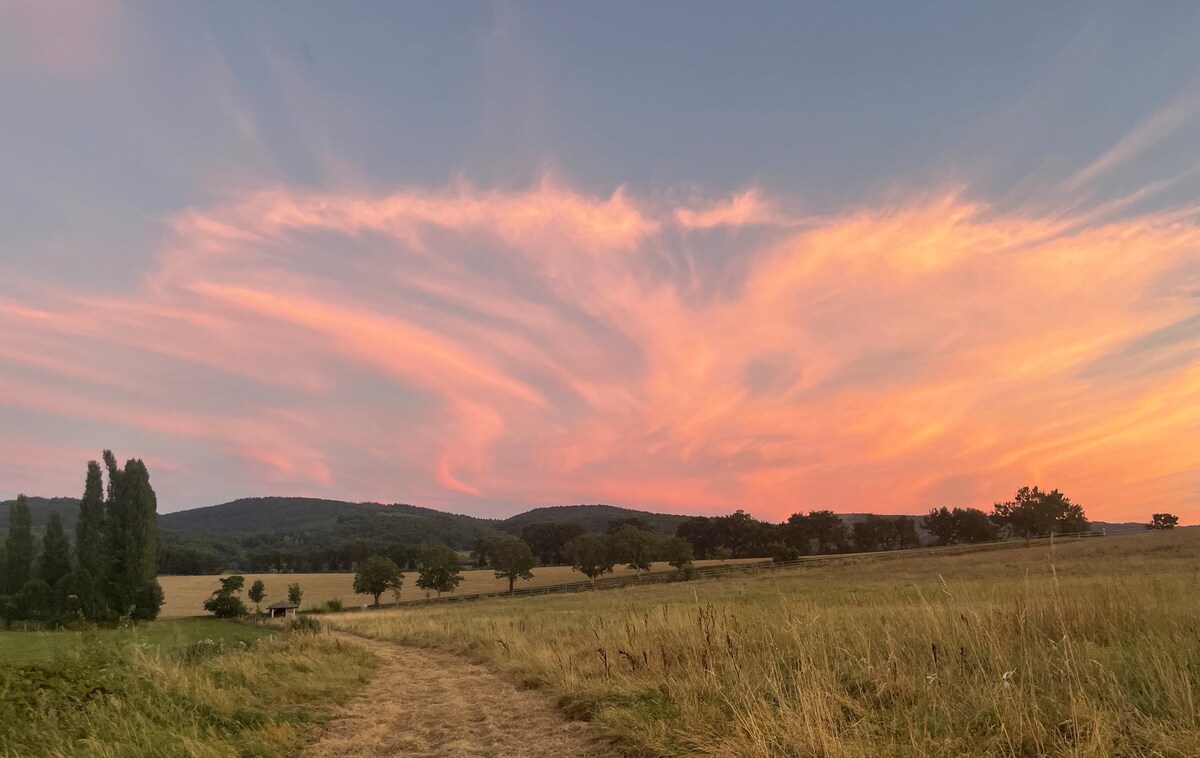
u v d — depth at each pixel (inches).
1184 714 204.7
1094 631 339.9
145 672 360.8
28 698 294.4
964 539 4995.1
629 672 412.2
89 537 2536.9
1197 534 2541.8
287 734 320.2
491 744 305.3
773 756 223.0
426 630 1111.6
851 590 1229.7
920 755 207.5
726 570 3410.4
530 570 3850.9
